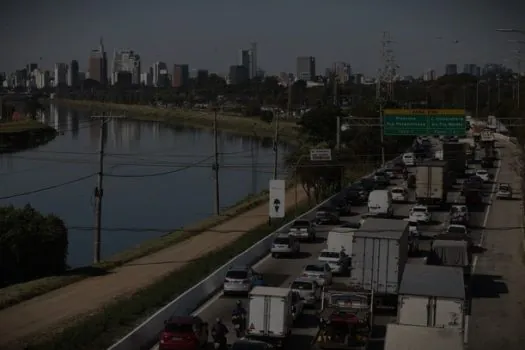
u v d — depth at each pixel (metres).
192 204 88.69
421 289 30.02
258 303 30.53
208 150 142.12
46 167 113.06
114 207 85.56
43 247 50.53
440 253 42.59
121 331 32.69
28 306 40.97
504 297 40.81
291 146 155.12
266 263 50.19
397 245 36.88
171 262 53.72
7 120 176.62
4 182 98.19
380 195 67.69
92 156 126.25
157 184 104.56
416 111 65.56
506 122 126.94
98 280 48.19
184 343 28.97
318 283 40.16
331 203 75.00
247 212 77.88
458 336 22.31
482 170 97.50
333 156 82.62
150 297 39.06
